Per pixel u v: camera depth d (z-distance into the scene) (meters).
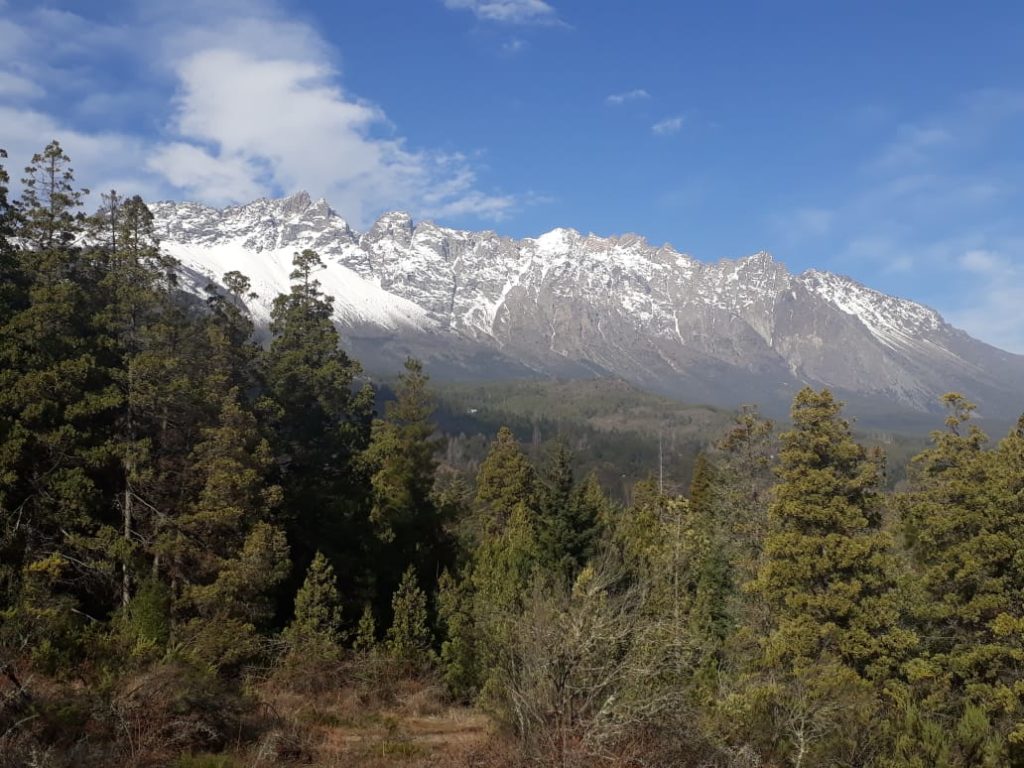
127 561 24.67
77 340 26.20
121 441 26.72
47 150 30.44
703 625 22.45
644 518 35.09
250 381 34.84
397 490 38.66
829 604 20.86
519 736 12.24
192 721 13.73
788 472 22.84
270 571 25.86
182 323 30.61
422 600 27.66
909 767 11.52
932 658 19.59
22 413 24.02
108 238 31.17
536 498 43.91
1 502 22.95
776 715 12.56
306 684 22.27
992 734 12.77
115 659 16.20
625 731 11.21
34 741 11.20
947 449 24.19
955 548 20.11
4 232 28.41
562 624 11.75
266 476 32.75
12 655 13.66
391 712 21.28
